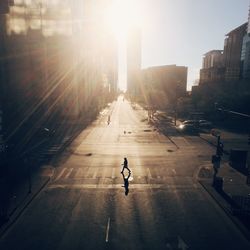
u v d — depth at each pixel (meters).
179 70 157.38
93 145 39.94
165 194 21.06
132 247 14.09
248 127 59.34
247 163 28.31
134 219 17.02
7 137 42.22
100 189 22.08
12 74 47.44
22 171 26.61
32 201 19.66
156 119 75.25
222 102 71.56
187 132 51.91
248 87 76.12
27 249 13.95
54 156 33.09
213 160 23.19
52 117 68.06
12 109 46.66
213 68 104.88
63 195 20.83
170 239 14.81
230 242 14.57
